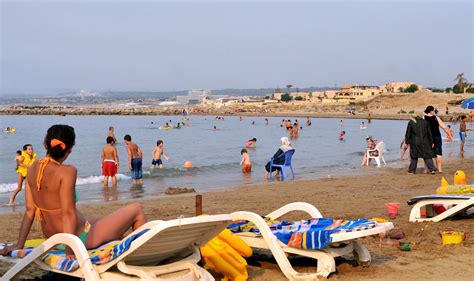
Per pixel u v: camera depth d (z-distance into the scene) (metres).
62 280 5.84
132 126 77.69
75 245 4.87
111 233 5.46
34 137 51.16
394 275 5.89
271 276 5.95
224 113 158.88
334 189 14.36
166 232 4.68
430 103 140.88
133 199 13.95
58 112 151.12
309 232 5.74
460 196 8.53
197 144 41.22
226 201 12.57
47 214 5.29
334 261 5.86
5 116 137.88
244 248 5.95
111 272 4.90
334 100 184.25
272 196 13.33
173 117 132.12
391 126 74.00
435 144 17.14
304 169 22.38
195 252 5.29
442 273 5.97
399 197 12.28
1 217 11.22
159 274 4.89
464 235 7.45
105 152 17.17
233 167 23.31
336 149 34.28
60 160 5.29
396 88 195.12
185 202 12.61
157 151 22.17
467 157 24.61
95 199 14.40
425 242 7.45
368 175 18.06
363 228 5.71
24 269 5.31
